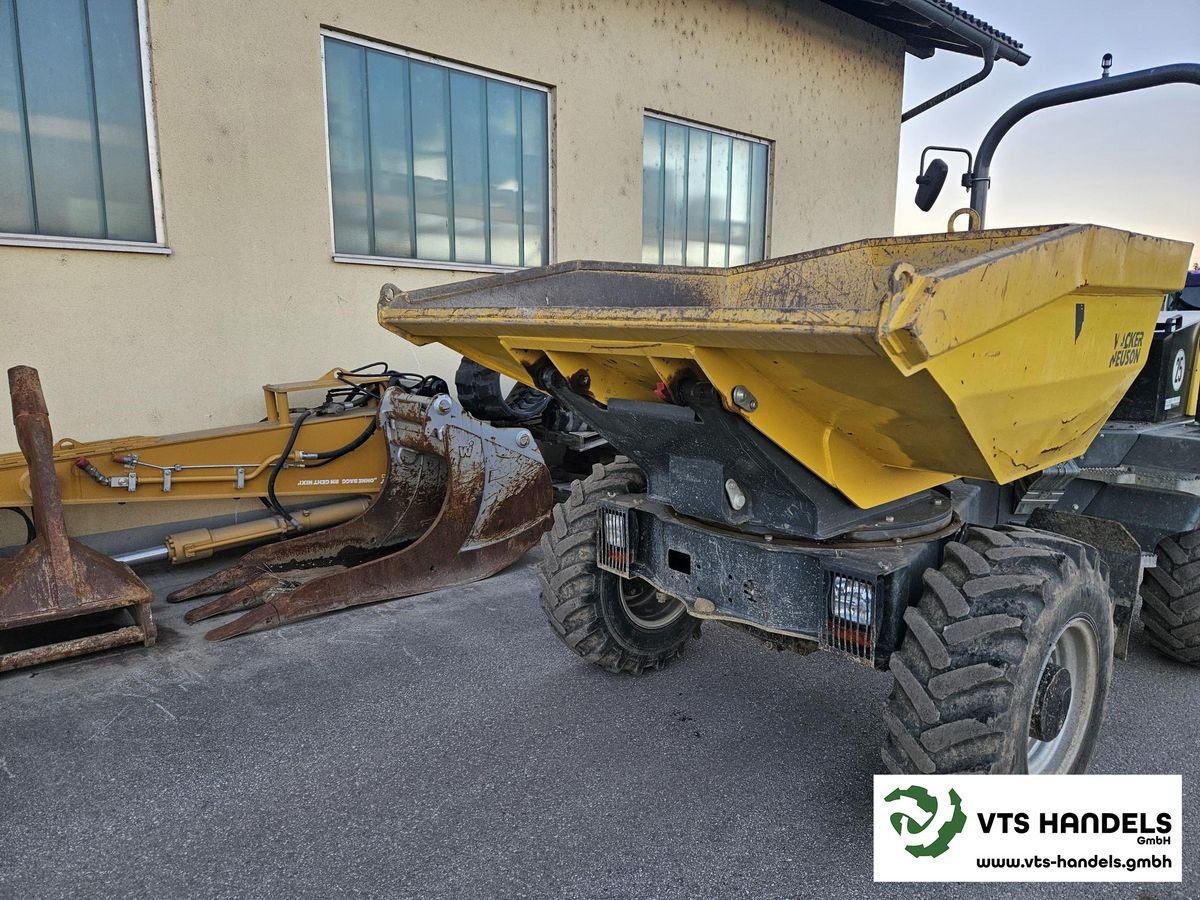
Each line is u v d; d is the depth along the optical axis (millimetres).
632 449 2775
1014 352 1872
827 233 10000
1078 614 2299
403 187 5977
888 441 2178
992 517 3260
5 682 3320
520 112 6633
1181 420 3697
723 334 1780
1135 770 2717
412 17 5758
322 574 4246
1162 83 3945
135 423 4852
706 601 2656
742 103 8508
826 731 2986
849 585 2227
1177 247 2367
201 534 4418
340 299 5648
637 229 7648
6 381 4367
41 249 4418
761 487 2424
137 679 3367
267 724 3006
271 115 5176
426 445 4414
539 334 2344
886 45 10352
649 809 2498
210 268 5031
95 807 2500
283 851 2299
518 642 3768
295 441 4465
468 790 2594
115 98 4648
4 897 2111
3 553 4488
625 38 7234
